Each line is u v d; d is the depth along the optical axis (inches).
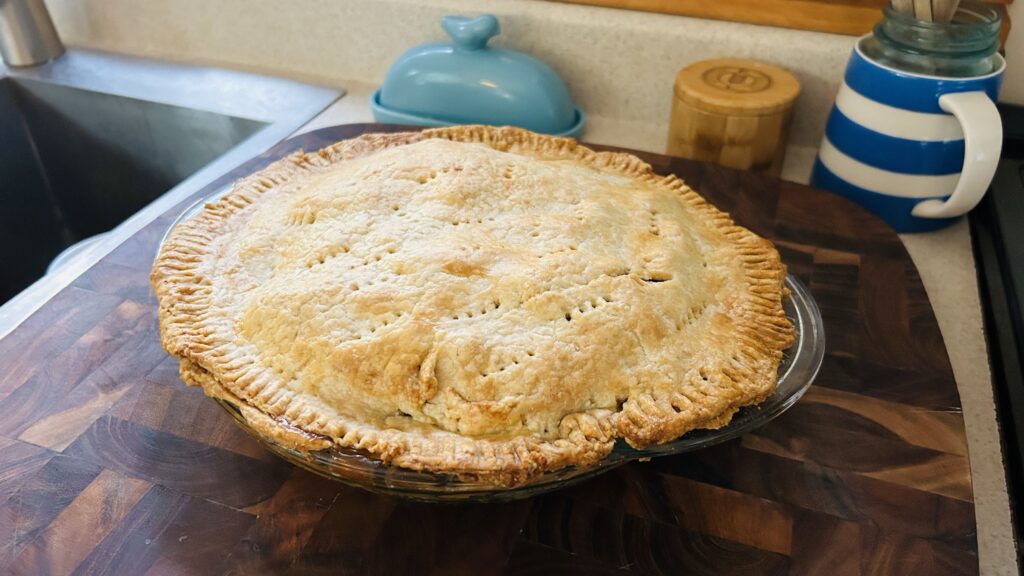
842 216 17.8
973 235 18.3
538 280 12.0
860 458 12.6
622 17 21.2
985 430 13.8
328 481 12.2
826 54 20.0
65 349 14.4
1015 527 12.7
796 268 16.4
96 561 11.0
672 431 10.8
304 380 11.5
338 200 13.6
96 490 11.9
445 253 12.2
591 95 22.7
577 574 11.0
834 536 11.5
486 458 10.4
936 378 14.0
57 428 12.9
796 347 12.8
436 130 17.1
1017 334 15.4
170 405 13.4
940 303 16.4
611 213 13.9
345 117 22.8
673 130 19.9
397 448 10.4
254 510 11.7
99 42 26.6
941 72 16.4
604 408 11.4
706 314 12.8
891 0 17.0
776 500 12.0
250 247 13.4
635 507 12.0
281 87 24.2
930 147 16.8
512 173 14.3
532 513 11.9
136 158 25.1
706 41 20.6
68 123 25.0
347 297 11.9
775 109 18.5
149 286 15.9
